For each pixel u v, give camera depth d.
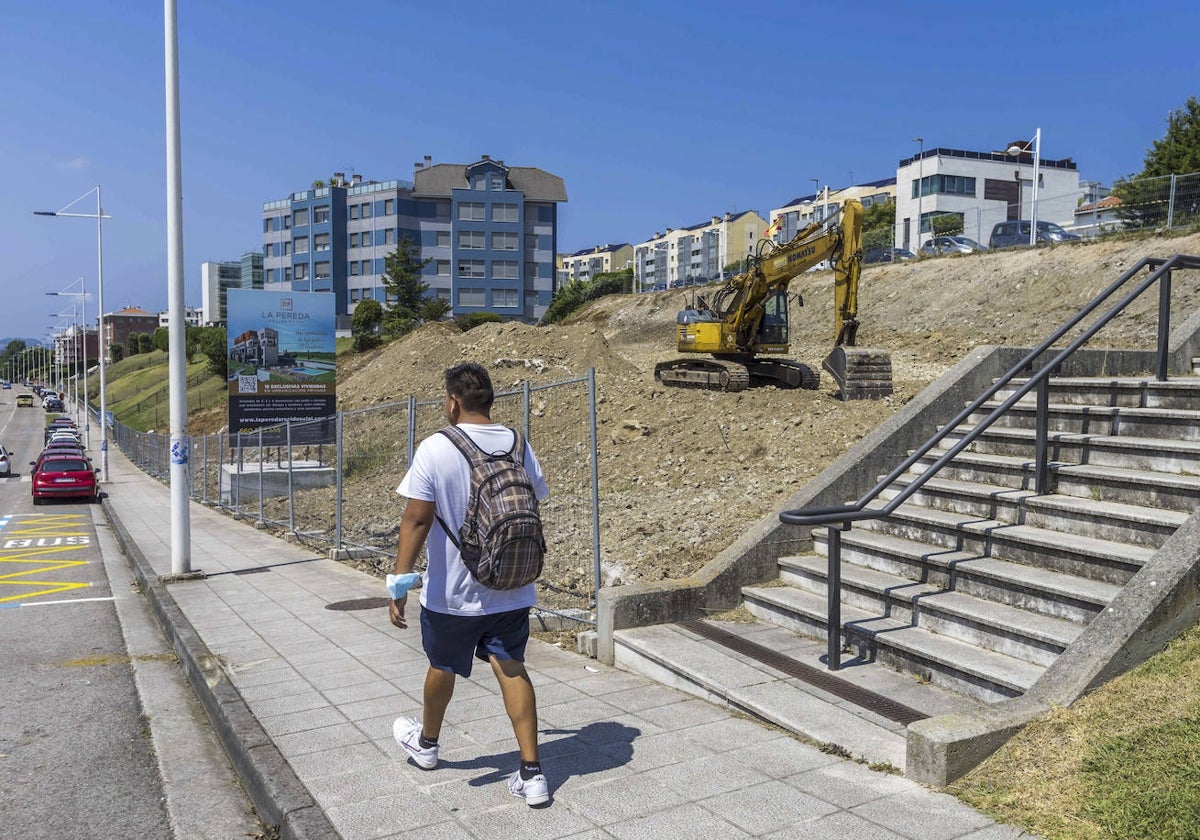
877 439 7.58
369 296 82.56
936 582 5.88
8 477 39.16
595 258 145.12
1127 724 3.75
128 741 5.68
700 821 3.70
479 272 80.12
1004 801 3.59
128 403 76.81
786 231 94.44
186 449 10.97
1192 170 40.53
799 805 3.79
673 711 5.10
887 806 3.71
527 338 28.56
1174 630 4.28
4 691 6.81
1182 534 4.61
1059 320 27.14
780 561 6.84
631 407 18.84
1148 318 23.66
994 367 8.18
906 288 36.03
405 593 3.95
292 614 8.58
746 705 4.93
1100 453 6.33
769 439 14.13
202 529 17.16
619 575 8.48
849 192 95.44
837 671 5.34
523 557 3.81
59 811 4.62
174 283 10.88
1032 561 5.56
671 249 125.38
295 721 5.23
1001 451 7.09
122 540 16.59
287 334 29.92
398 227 79.88
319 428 22.25
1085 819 3.35
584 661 6.30
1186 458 5.75
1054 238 34.81
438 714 4.27
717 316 21.20
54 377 134.88
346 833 3.71
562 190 82.69
